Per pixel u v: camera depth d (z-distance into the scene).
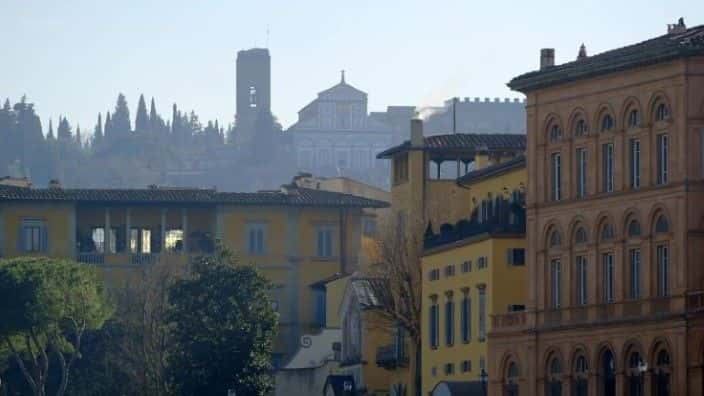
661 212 171.88
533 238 186.88
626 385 174.62
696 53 168.38
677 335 168.38
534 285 186.75
